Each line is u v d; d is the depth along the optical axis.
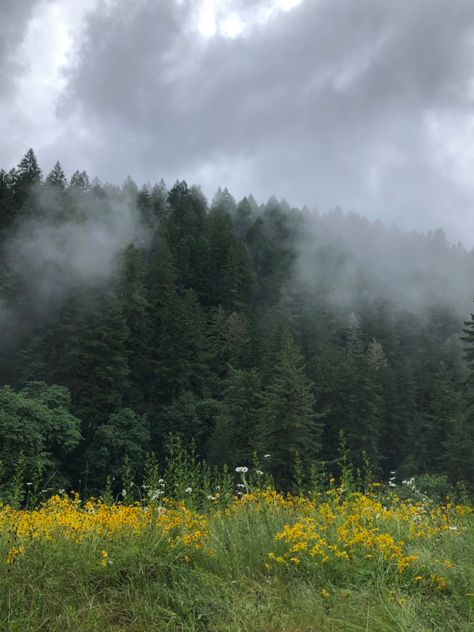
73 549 3.67
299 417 31.72
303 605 3.13
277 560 3.63
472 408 39.59
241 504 4.92
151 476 5.13
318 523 4.38
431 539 4.27
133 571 3.44
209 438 43.84
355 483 5.54
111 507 4.92
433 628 2.95
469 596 3.21
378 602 3.15
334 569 3.64
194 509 4.61
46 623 2.84
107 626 2.89
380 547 3.75
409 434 55.59
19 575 3.24
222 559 3.75
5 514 4.49
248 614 2.99
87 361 46.78
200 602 3.14
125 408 44.12
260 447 30.70
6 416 30.17
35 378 48.75
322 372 57.66
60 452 35.47
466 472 37.06
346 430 46.06
